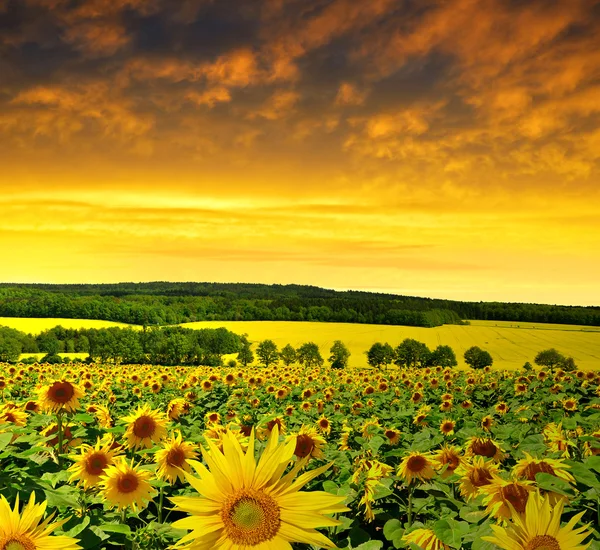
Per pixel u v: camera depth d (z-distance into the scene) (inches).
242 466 78.3
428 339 4333.2
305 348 3034.0
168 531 177.2
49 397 255.1
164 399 615.8
